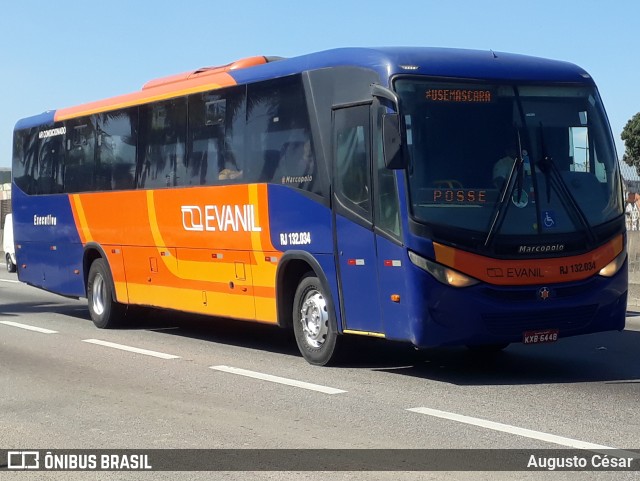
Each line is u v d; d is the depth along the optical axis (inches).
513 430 330.6
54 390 422.9
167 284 590.2
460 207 412.2
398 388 412.5
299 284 483.8
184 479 282.2
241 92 519.5
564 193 428.8
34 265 756.6
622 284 439.8
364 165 433.7
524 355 504.4
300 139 474.9
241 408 376.8
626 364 472.7
